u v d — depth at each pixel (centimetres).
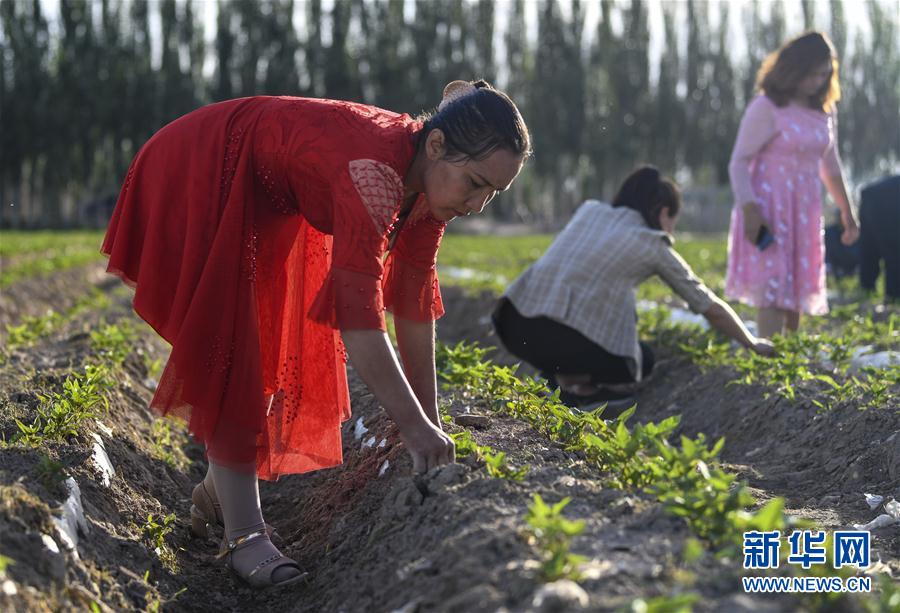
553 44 4753
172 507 387
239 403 291
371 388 281
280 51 4619
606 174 4734
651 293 1045
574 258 544
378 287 277
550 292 544
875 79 4969
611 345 541
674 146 4875
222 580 328
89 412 407
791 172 602
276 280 317
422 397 338
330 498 376
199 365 286
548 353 547
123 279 316
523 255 1836
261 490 451
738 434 500
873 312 852
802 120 598
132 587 290
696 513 252
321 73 4628
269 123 290
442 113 279
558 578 219
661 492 272
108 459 372
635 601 195
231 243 288
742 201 598
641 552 241
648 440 311
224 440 294
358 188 271
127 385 507
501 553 241
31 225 4441
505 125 270
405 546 278
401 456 347
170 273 300
